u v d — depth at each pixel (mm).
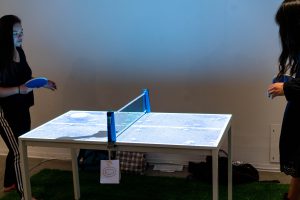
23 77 3059
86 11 3750
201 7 3471
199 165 3502
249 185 3309
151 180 3494
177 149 2225
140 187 3355
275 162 3588
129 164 3617
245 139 3619
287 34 2180
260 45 3414
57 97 3994
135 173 3617
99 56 3811
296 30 2137
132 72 3766
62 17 3816
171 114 2904
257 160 3629
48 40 3895
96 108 3928
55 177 3594
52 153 4094
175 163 3812
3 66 2854
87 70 3869
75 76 3910
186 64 3617
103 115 2957
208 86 3609
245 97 3547
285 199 2828
